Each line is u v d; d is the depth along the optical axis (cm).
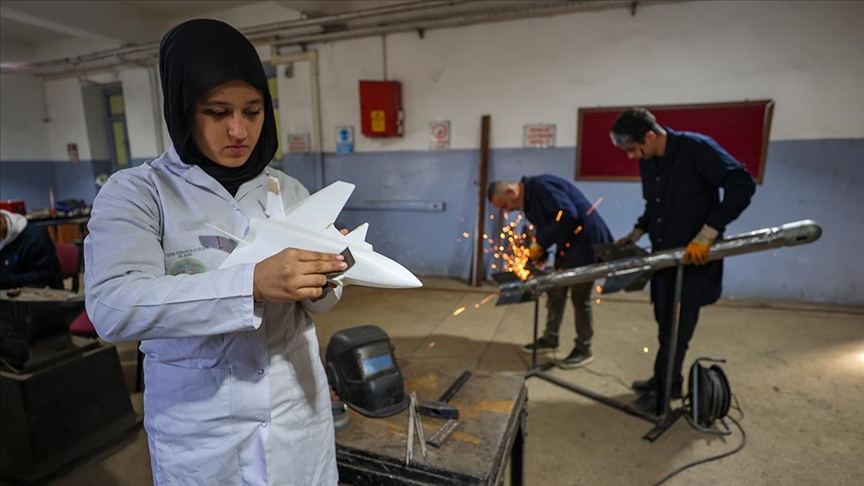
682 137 206
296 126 504
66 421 191
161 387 82
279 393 84
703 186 206
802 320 332
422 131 459
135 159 611
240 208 86
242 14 511
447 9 423
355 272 76
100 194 76
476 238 445
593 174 411
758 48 353
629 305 382
